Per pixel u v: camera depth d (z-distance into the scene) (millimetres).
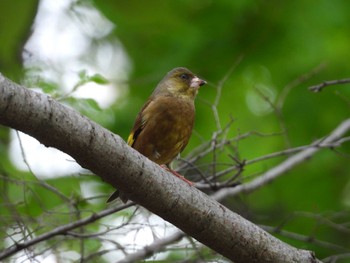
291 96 17234
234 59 17453
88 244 12516
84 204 12164
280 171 14633
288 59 17391
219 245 9086
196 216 8852
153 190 8602
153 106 11805
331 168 17406
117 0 15172
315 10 17547
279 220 16391
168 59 17562
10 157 13523
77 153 8125
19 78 12922
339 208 17156
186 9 17656
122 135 16938
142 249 11484
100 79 11547
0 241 11406
